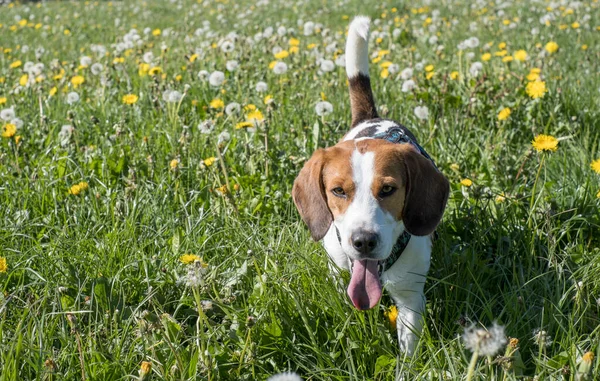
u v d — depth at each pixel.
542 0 13.49
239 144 5.00
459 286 3.52
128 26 13.75
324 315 3.32
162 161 4.84
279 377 2.25
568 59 7.72
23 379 2.93
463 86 6.33
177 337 3.08
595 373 2.76
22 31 13.34
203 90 6.46
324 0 15.67
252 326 2.95
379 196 3.09
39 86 6.34
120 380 2.91
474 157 5.01
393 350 3.32
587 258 3.68
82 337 3.19
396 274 3.34
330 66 6.24
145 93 6.54
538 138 3.91
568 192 4.30
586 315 3.24
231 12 14.94
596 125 5.53
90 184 4.70
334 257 3.48
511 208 4.02
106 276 3.59
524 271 3.64
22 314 3.26
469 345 2.20
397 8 13.83
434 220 3.25
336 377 2.94
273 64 6.71
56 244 3.76
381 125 4.16
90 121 5.78
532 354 2.96
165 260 3.71
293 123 5.70
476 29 10.13
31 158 5.00
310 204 3.30
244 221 4.14
